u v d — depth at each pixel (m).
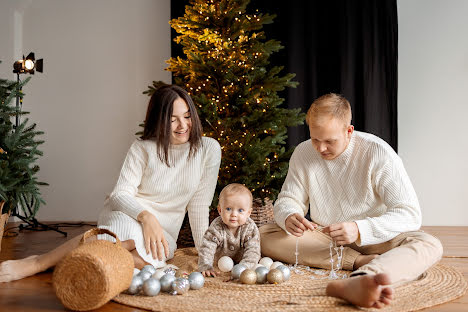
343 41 3.67
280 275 1.76
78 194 4.18
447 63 3.75
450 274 1.92
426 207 3.79
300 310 1.46
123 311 1.51
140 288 1.67
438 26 3.75
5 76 4.14
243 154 2.72
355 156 2.02
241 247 2.12
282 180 2.79
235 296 1.63
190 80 2.93
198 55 2.85
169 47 4.06
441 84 3.76
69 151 4.18
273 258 2.18
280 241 2.13
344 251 1.99
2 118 2.48
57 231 3.40
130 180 2.17
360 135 2.04
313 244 2.06
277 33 3.76
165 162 2.18
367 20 3.66
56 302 1.62
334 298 1.52
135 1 4.10
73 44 4.18
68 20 4.18
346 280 1.51
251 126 2.81
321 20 3.73
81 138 4.17
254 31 3.74
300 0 3.73
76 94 4.17
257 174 2.79
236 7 2.92
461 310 1.49
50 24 4.20
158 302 1.57
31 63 3.55
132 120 4.11
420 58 3.78
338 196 2.07
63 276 1.50
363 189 2.01
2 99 2.49
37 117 4.21
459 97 3.73
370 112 3.65
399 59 3.80
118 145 4.12
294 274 1.97
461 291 1.67
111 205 2.11
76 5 4.17
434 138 3.77
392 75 3.67
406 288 1.67
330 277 1.87
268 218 2.87
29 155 2.54
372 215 2.03
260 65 2.93
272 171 2.89
